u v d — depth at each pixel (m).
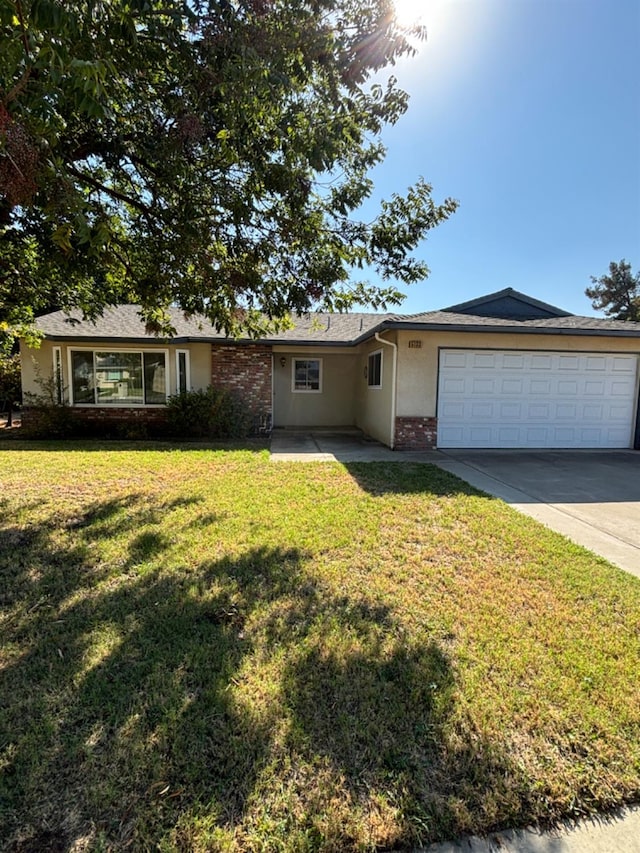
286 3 3.25
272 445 10.65
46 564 3.71
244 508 5.28
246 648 2.62
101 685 2.28
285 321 6.18
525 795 1.76
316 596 3.26
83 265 5.03
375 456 9.24
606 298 34.09
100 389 12.03
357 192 4.58
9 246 5.59
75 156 4.25
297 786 1.76
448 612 3.08
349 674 2.42
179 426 11.70
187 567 3.68
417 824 1.64
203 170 4.36
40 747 1.91
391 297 5.54
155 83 3.74
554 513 5.52
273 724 2.05
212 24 3.14
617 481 7.27
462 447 10.16
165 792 1.72
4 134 2.36
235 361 12.40
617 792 1.79
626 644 2.76
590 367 10.30
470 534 4.63
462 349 9.96
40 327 11.79
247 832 1.59
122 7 2.67
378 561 3.90
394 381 9.95
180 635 2.74
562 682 2.39
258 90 3.37
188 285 5.48
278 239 4.84
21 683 2.30
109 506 5.25
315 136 3.83
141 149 4.15
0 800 1.67
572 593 3.39
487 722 2.10
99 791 1.71
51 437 11.55
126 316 13.41
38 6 2.05
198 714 2.10
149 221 5.08
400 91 4.03
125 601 3.13
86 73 2.34
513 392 10.18
